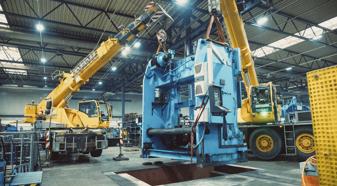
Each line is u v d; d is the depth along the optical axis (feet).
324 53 51.47
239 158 14.16
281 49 48.11
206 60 13.62
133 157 29.96
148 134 18.29
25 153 19.57
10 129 38.93
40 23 34.45
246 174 17.51
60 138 26.61
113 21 35.99
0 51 49.78
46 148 25.66
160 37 19.85
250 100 27.25
